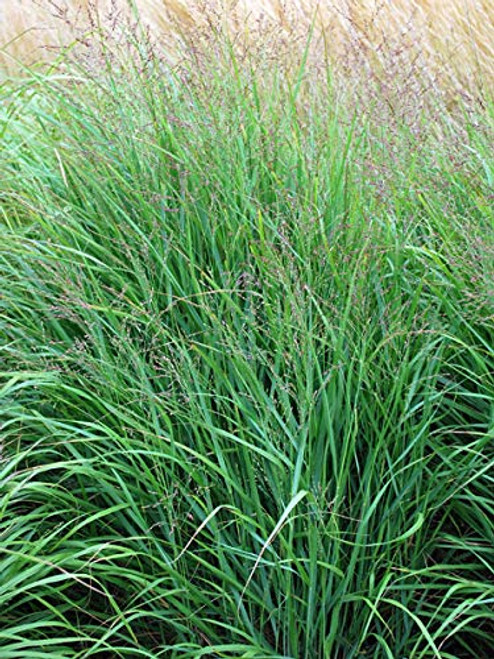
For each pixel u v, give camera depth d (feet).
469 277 8.20
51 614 6.54
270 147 8.85
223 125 8.84
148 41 9.64
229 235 8.27
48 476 7.14
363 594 6.63
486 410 7.74
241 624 6.27
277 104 9.63
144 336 7.86
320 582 6.59
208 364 7.36
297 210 8.21
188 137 8.72
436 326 7.74
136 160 8.86
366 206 8.34
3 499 5.86
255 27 12.87
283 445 6.89
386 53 10.69
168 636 6.74
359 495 7.11
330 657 6.62
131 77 9.33
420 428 7.22
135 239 8.19
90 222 8.54
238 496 6.89
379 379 7.31
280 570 6.25
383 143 8.90
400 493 7.14
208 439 6.73
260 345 7.68
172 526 6.25
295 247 8.21
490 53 14.14
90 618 6.84
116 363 7.21
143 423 7.02
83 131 9.02
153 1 13.97
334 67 10.74
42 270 8.11
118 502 6.63
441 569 7.16
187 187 8.57
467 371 8.03
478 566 6.81
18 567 5.94
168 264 8.15
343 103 10.05
